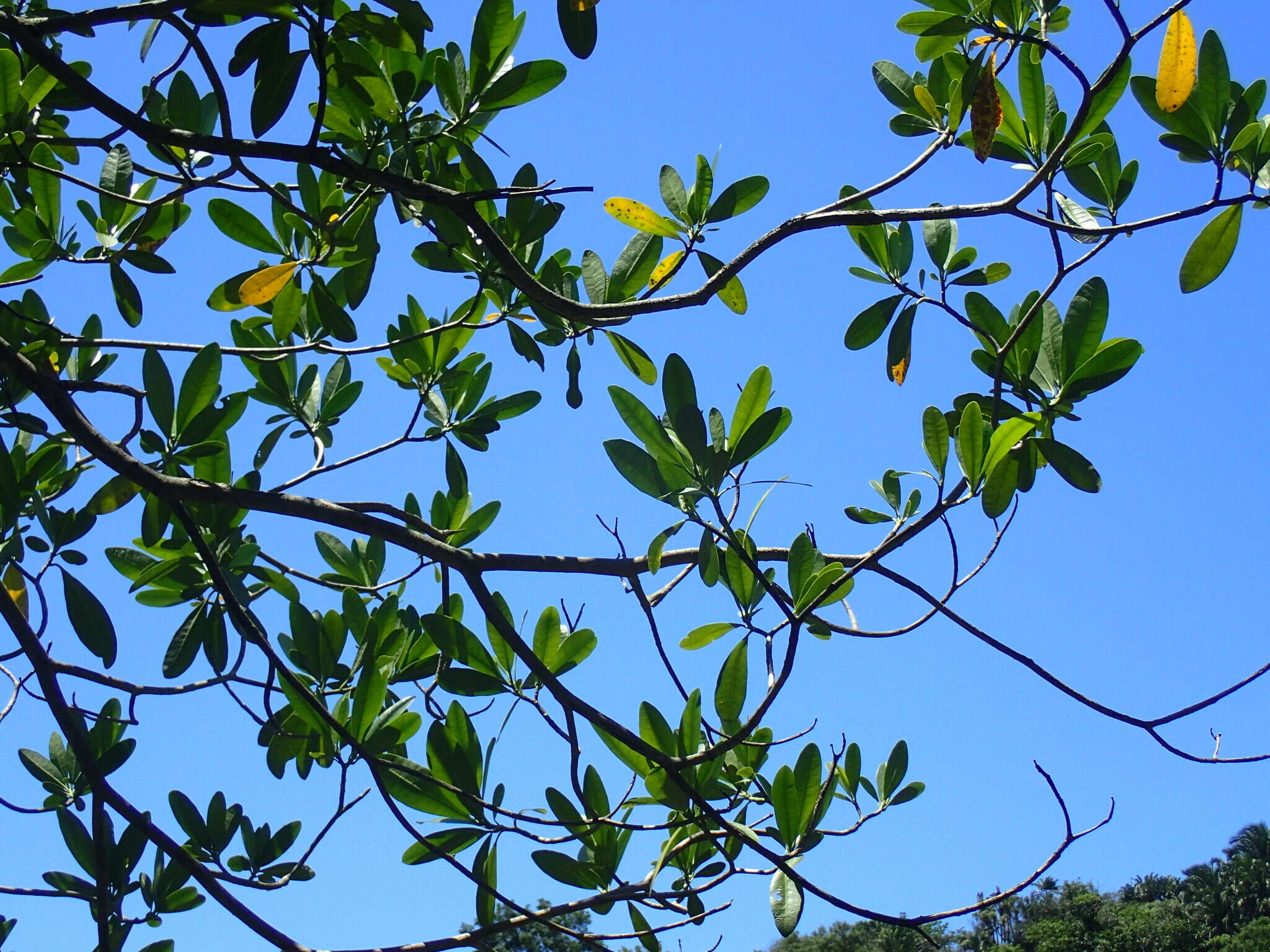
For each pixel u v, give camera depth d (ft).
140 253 10.22
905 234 10.27
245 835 9.66
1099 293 8.75
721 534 7.84
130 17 7.33
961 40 9.82
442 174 9.50
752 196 9.91
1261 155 8.57
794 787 8.60
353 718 8.80
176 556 9.59
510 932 10.18
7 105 9.12
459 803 8.87
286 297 9.23
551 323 10.43
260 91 7.56
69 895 9.34
